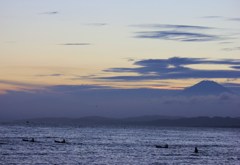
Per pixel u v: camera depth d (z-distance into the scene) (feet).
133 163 326.44
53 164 308.60
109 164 316.81
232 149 492.13
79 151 410.31
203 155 399.85
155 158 364.38
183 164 328.29
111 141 593.42
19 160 325.62
